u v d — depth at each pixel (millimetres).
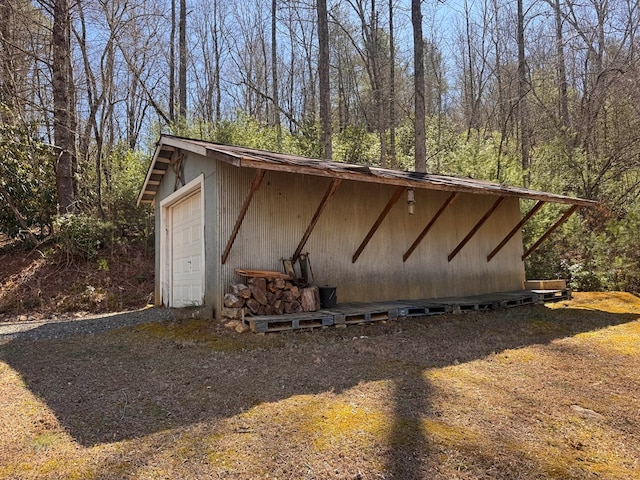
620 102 14398
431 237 8336
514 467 2270
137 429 2703
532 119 19172
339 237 7098
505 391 3426
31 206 11188
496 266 9438
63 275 10359
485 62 21031
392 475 2166
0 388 3592
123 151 15500
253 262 6207
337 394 3270
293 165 4820
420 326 6047
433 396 3244
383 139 16266
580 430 2766
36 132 11695
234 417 2848
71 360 4426
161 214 8906
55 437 2613
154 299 9617
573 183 13461
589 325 6184
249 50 24000
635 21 15195
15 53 12586
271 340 5004
